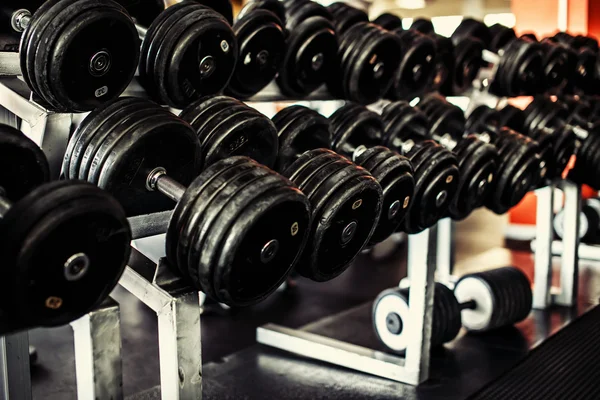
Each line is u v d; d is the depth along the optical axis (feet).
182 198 5.05
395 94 9.38
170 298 5.24
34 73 5.19
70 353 9.70
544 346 10.04
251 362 9.48
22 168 5.07
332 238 6.09
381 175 6.59
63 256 4.14
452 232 13.06
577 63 12.80
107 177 5.19
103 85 5.58
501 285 10.32
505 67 11.00
